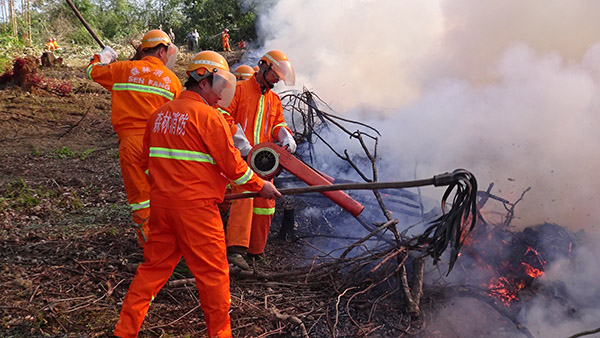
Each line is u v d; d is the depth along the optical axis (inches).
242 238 168.4
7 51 890.7
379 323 144.0
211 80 119.3
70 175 289.9
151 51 175.5
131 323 116.6
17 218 212.7
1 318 131.9
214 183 117.4
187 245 115.4
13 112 460.8
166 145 115.0
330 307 151.3
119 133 171.8
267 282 163.6
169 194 114.0
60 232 195.8
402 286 149.3
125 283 156.6
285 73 169.8
